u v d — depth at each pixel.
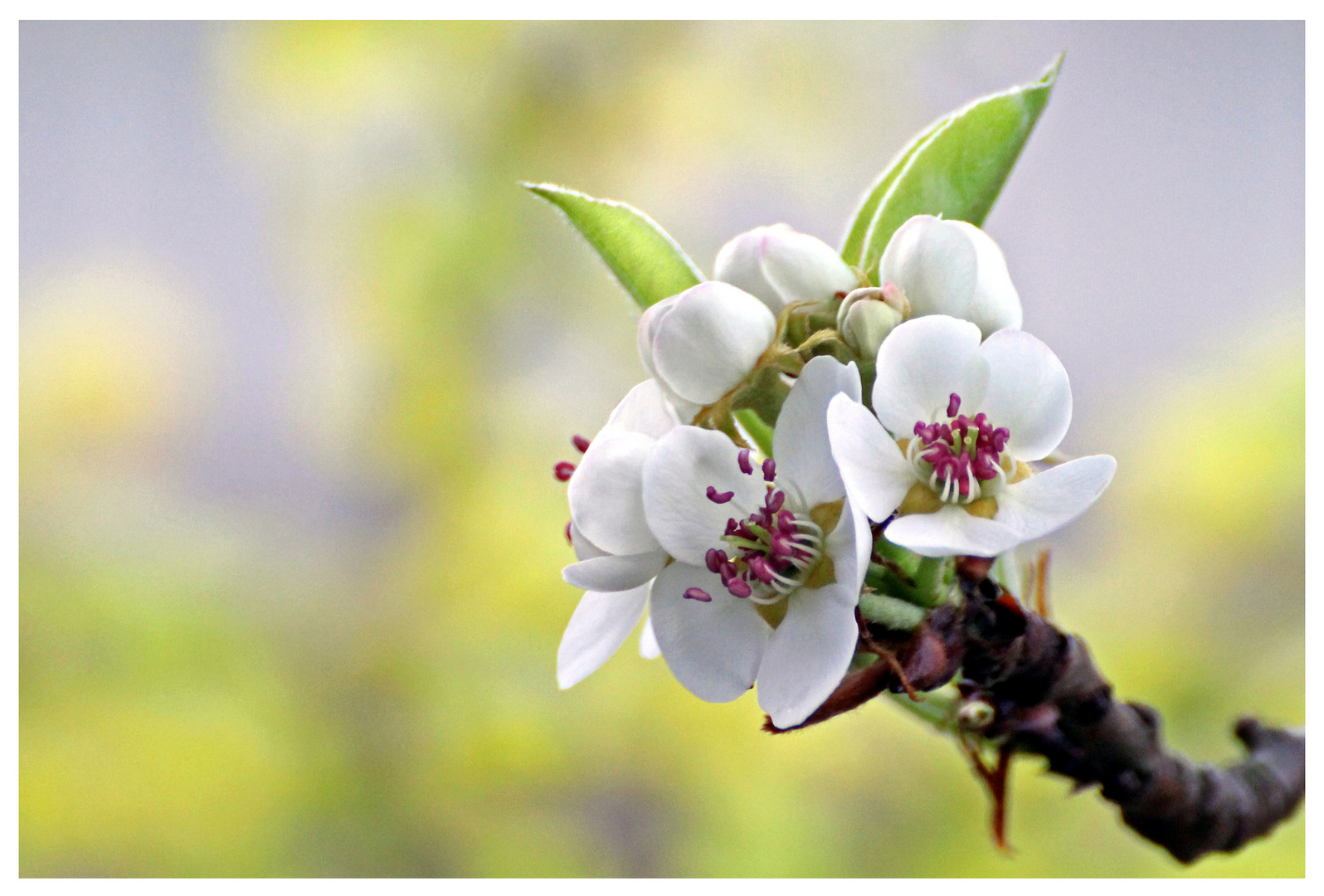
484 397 1.32
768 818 1.14
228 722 1.19
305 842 1.19
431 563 1.28
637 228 0.53
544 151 1.34
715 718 1.16
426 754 1.21
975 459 0.51
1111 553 1.11
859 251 0.54
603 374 1.35
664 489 0.52
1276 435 1.02
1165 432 1.11
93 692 1.18
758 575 0.51
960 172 0.53
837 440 0.51
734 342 0.52
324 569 1.32
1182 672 1.02
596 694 1.19
